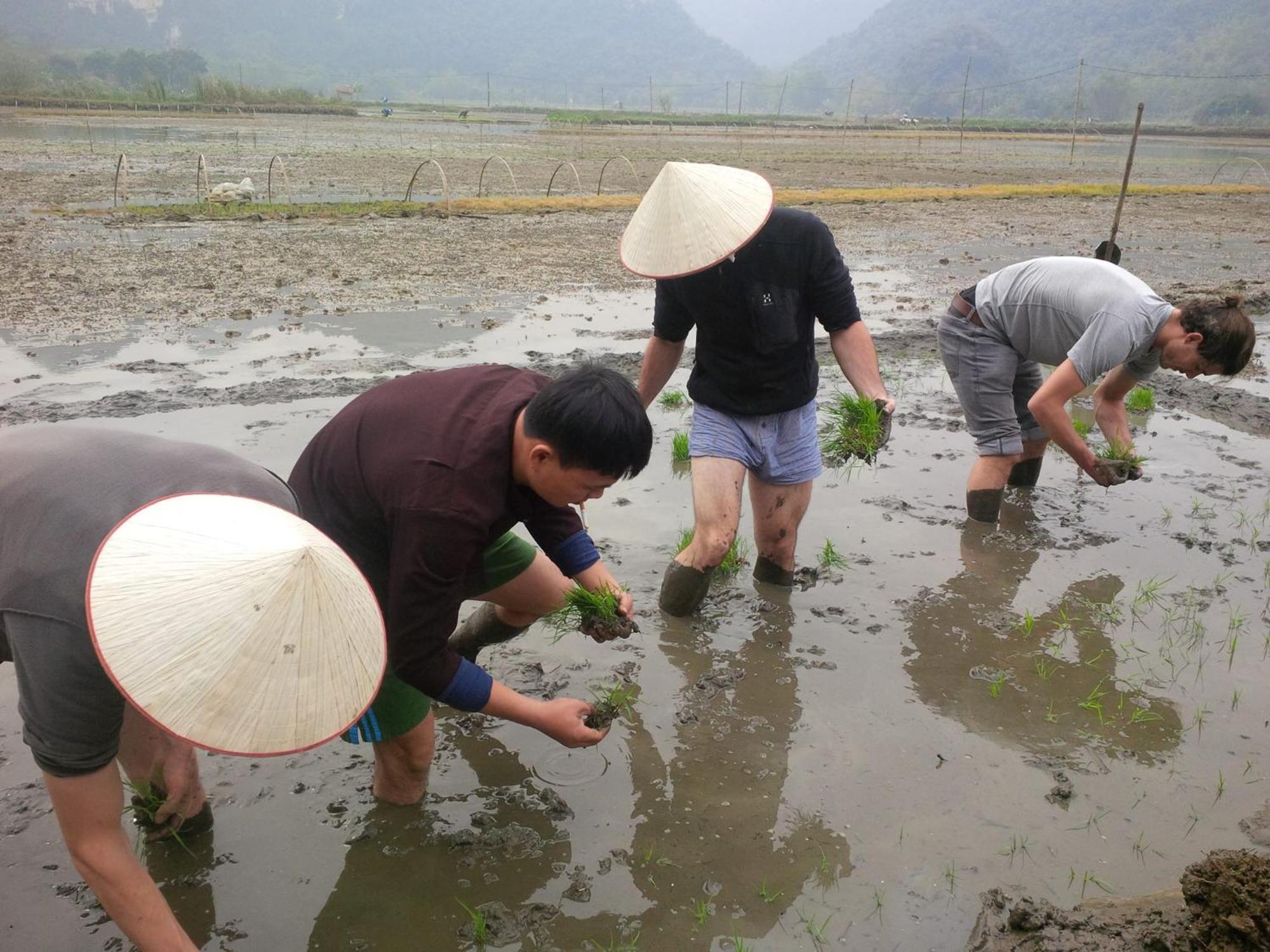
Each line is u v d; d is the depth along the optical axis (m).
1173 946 2.72
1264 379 8.48
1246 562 5.24
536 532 3.27
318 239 14.37
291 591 1.86
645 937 2.92
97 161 26.20
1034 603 4.83
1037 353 5.23
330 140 40.78
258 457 5.92
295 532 1.97
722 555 4.37
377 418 2.71
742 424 4.33
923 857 3.22
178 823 3.16
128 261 12.05
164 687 1.81
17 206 16.70
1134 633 4.58
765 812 3.43
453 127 61.56
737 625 4.58
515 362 8.15
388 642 2.68
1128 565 5.21
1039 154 46.94
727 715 3.94
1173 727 3.91
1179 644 4.49
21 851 3.13
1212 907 2.65
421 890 3.08
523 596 3.57
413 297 10.60
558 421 2.44
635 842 3.29
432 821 3.36
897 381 8.27
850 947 2.88
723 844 3.28
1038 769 3.66
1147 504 5.95
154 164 25.88
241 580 1.85
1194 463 6.61
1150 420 7.46
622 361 8.29
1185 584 5.02
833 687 4.14
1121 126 93.56
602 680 4.14
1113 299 4.79
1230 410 7.66
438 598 2.59
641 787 3.55
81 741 2.10
